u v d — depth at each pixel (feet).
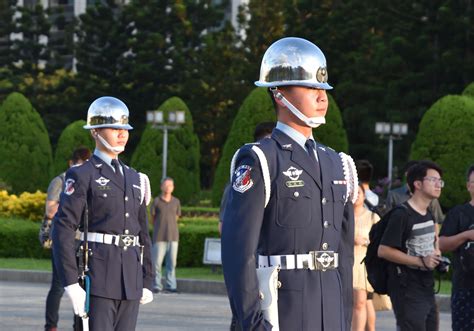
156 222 68.33
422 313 31.42
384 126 126.82
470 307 32.73
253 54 220.02
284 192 18.04
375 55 171.53
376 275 32.30
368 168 39.73
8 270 76.33
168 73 221.87
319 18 193.47
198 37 227.40
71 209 29.78
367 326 39.55
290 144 18.38
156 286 68.90
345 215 19.12
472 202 33.47
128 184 30.81
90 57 225.15
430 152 120.47
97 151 30.94
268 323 17.43
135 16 221.46
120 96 224.33
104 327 29.78
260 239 18.29
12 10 244.83
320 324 18.24
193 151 171.94
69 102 228.02
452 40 164.55
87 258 29.86
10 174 176.35
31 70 244.01
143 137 169.89
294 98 18.29
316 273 18.28
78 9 309.01
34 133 178.29
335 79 191.42
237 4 295.07
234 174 17.98
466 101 120.26
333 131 142.72
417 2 165.58
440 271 31.65
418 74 164.86
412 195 32.24
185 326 50.37
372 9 173.47
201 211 133.39
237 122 137.18
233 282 17.33
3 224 89.61
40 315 53.62
